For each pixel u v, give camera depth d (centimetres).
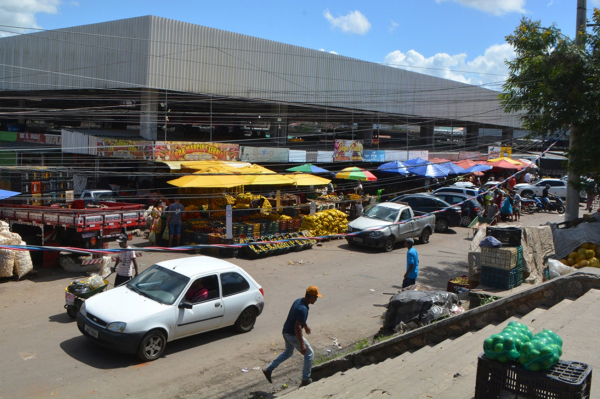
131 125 3234
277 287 1248
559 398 352
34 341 824
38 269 1276
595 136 1278
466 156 3806
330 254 1686
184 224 1683
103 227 1273
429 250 1828
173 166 1933
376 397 475
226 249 1530
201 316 845
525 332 397
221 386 712
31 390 657
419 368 564
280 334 932
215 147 2167
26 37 2483
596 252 1170
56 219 1229
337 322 1012
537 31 1427
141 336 755
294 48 2606
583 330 579
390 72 3189
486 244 991
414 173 2539
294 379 756
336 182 2920
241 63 2377
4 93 2645
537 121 1375
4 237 1150
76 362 755
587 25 1345
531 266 1055
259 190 2338
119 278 1002
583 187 1307
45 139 2627
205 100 2397
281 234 1744
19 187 1659
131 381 703
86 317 788
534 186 3272
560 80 1320
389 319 930
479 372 394
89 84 2255
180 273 866
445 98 3656
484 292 940
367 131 3600
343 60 2872
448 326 732
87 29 2238
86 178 2248
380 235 1731
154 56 2064
